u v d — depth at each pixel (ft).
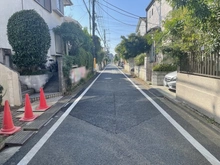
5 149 10.89
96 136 12.42
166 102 22.57
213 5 12.49
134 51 60.95
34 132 13.25
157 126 14.21
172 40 22.93
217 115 14.37
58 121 15.60
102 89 33.32
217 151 10.32
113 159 9.57
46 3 42.88
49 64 37.86
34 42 26.94
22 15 26.58
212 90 15.07
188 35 19.38
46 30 28.48
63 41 50.34
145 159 9.54
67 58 32.37
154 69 37.81
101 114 17.43
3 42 31.73
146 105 20.99
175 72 31.81
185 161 9.33
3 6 31.27
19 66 28.07
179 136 12.32
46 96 25.36
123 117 16.48
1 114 18.24
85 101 23.18
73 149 10.68
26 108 16.17
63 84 28.53
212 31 13.71
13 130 13.20
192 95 18.78
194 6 11.83
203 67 16.70
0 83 20.85
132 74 69.21
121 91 30.86
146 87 35.81
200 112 17.07
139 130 13.42
